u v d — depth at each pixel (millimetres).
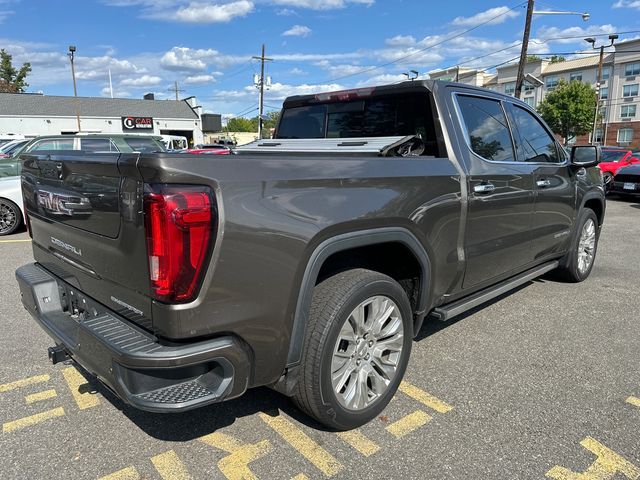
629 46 55969
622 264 6605
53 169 2721
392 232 2768
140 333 2186
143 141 12117
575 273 5461
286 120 4523
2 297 5055
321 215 2393
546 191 4340
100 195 2287
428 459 2521
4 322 4359
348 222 2498
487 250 3627
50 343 3914
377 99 3752
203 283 2043
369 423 2834
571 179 4867
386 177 2746
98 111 47781
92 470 2424
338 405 2604
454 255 3301
